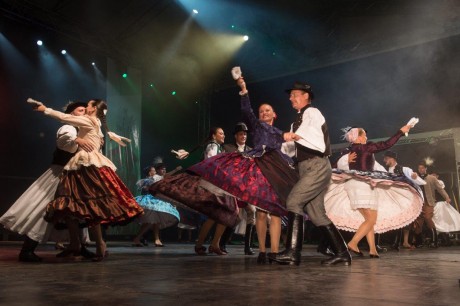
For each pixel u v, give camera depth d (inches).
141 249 214.5
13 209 125.3
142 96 454.0
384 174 162.7
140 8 375.2
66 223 128.3
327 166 116.0
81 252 138.3
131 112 425.7
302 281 79.1
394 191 173.0
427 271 100.3
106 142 401.4
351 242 161.3
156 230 263.3
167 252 185.2
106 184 126.2
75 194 123.0
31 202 126.0
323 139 115.6
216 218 161.9
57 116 122.5
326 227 118.0
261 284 74.7
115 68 418.3
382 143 167.9
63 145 125.3
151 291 66.1
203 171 128.7
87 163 125.2
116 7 366.3
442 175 402.0
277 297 60.7
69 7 356.5
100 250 129.6
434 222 315.3
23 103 383.9
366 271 99.4
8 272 94.4
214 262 126.3
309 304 55.2
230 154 131.0
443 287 71.7
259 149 128.6
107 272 94.9
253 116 132.2
